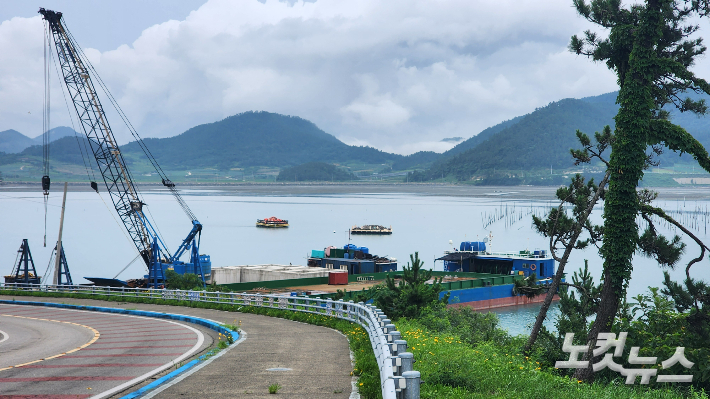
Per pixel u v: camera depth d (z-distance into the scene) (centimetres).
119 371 1697
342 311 2969
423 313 3347
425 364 1531
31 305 4825
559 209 3331
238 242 17762
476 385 1429
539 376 1628
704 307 2558
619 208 2925
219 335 2600
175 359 1919
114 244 17550
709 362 1997
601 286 3170
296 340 2356
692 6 2950
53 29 8506
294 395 1291
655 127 2917
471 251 9262
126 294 5022
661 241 2972
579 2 3097
